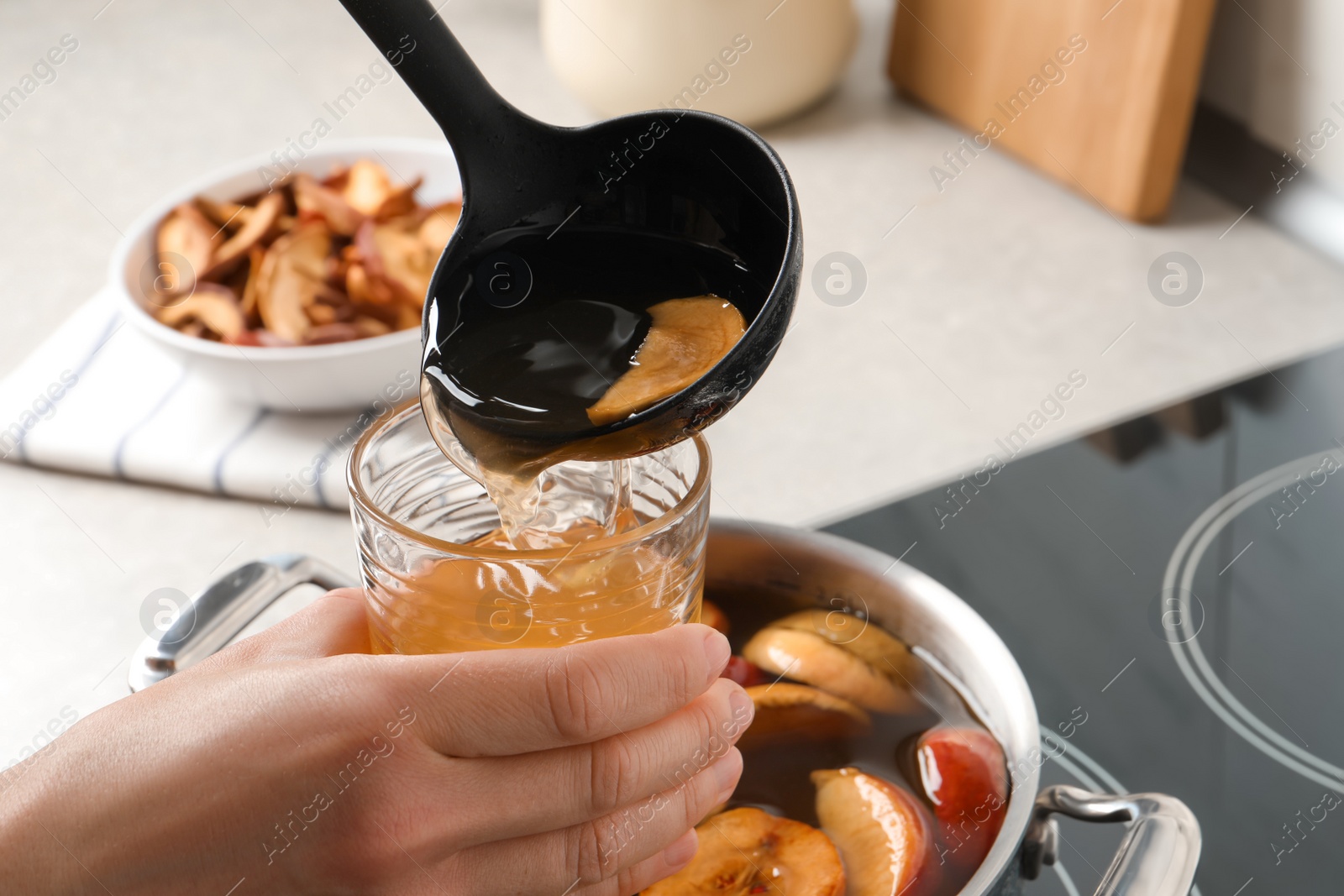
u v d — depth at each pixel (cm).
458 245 50
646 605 48
